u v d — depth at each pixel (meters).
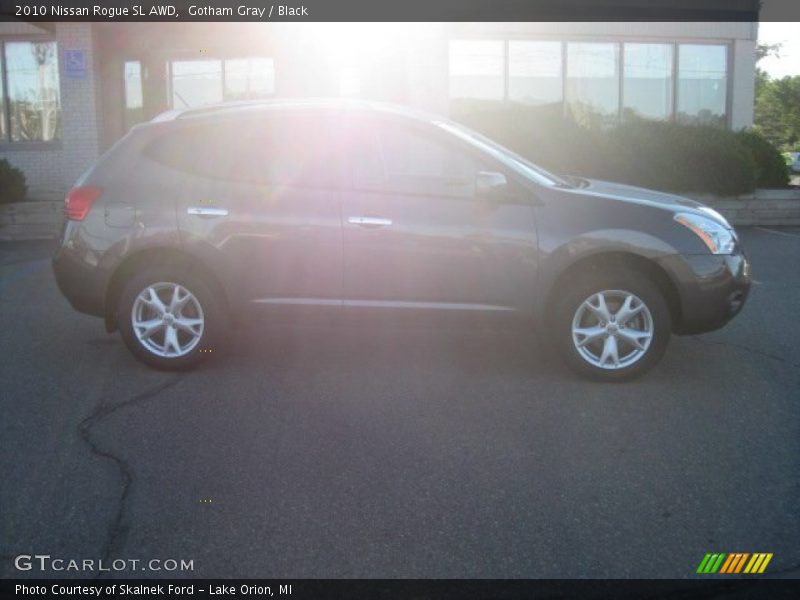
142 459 4.86
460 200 6.12
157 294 6.34
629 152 14.55
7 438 5.18
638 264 6.07
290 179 6.27
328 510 4.23
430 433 5.20
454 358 6.75
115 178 6.37
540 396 5.84
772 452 4.88
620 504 4.27
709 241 5.99
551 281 6.01
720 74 17.20
